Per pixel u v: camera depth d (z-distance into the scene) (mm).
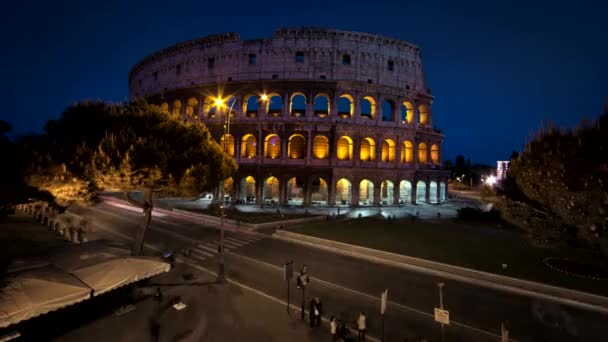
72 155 18094
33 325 15656
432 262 26500
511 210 15930
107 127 21156
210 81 66562
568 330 17172
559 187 11422
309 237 34781
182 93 68062
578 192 10719
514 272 24172
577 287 21281
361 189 66812
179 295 20734
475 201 82125
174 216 47781
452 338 16406
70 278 15898
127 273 17438
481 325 17688
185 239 34750
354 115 62188
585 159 10461
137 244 23359
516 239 35625
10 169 14617
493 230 41188
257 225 40469
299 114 64562
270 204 60375
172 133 23484
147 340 15531
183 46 69938
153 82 75438
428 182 70438
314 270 26188
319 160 61656
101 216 45344
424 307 19859
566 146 11344
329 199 60781
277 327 17156
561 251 30172
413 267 26828
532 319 18391
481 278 24047
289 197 64875
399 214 56312
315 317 17406
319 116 62219
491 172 139125
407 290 22453
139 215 47219
